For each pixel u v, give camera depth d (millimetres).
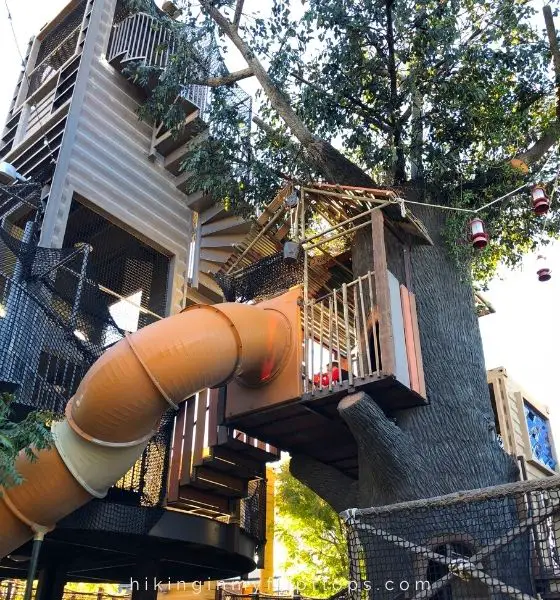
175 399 5582
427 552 3932
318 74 8352
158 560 8070
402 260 6832
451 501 3625
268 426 6699
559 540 4562
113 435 5406
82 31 10508
